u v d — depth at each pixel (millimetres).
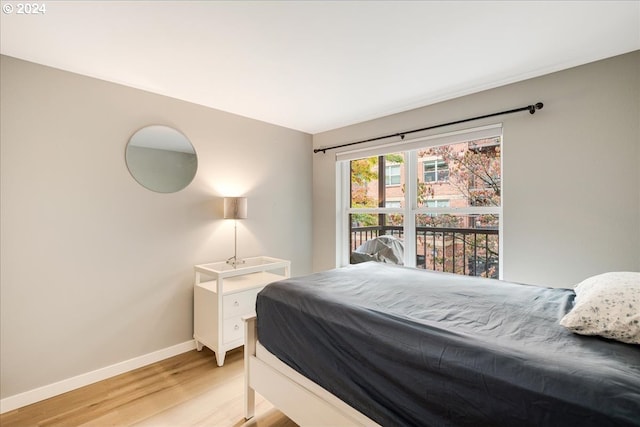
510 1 1428
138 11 1480
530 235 2246
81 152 2127
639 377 800
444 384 989
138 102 2402
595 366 850
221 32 1673
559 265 2127
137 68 2080
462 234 2727
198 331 2598
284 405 1541
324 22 1591
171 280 2574
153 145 2477
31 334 1930
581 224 2041
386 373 1139
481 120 2496
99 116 2209
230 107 2883
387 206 3271
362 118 3230
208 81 2303
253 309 2605
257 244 3246
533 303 1458
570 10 1496
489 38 1747
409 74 2211
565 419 772
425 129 2832
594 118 1992
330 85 2396
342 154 3549
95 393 2023
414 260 3053
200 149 2771
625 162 1891
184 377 2223
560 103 2121
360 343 1241
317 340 1419
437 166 2877
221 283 2387
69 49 1821
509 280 2342
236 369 2342
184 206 2662
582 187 2035
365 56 1947
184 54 1901
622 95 1902
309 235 3834
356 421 1208
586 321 1062
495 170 2518
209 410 1851
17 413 1817
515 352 949
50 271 2002
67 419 1767
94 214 2180
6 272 1853
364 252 3494
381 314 1312
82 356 2119
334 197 3648
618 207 1914
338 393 1299
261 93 2549
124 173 2320
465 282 1903
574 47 1842
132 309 2352
